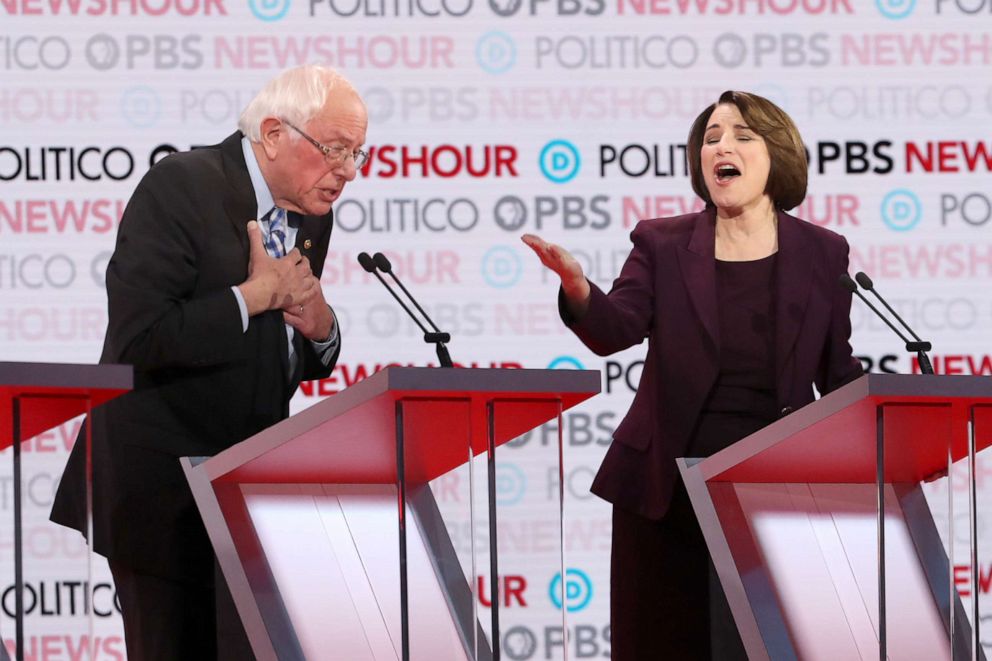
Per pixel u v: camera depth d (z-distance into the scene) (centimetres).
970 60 1697
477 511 977
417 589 973
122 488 1080
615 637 1210
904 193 1688
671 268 1229
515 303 1666
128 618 1090
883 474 906
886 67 1694
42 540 859
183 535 1081
